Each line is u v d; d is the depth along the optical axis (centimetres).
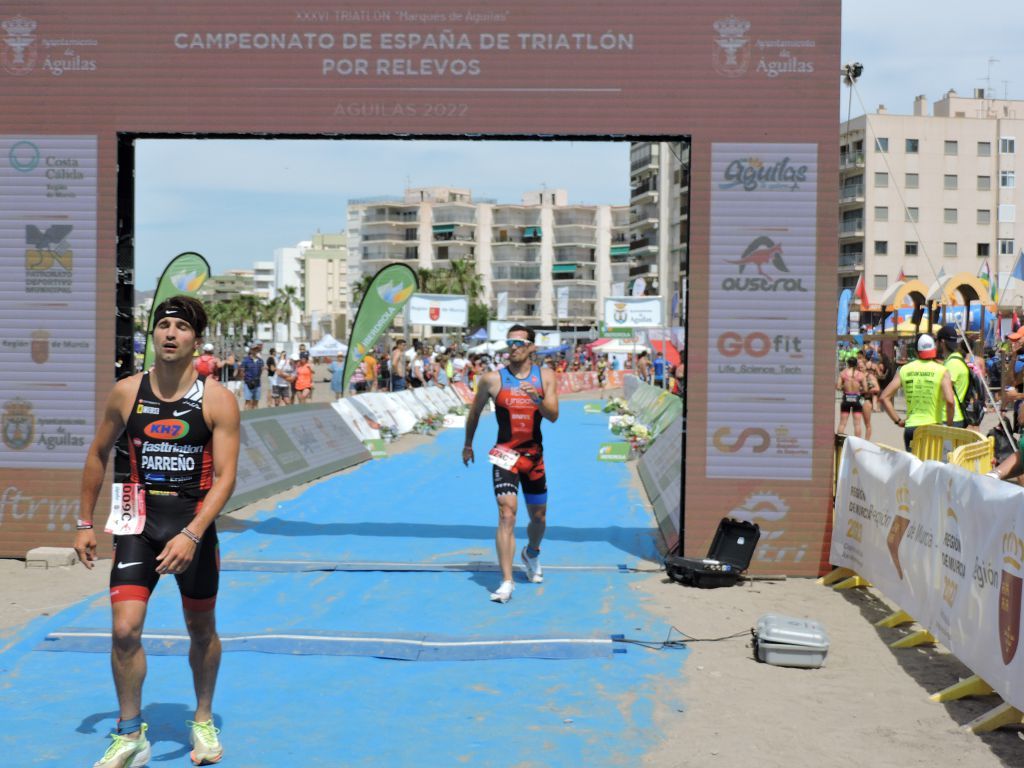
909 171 7919
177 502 402
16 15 807
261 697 500
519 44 786
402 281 1988
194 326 405
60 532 813
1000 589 466
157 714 475
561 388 4872
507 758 424
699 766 415
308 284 18762
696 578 739
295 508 1109
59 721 464
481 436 2130
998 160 8000
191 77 800
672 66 780
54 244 813
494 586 743
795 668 550
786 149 777
